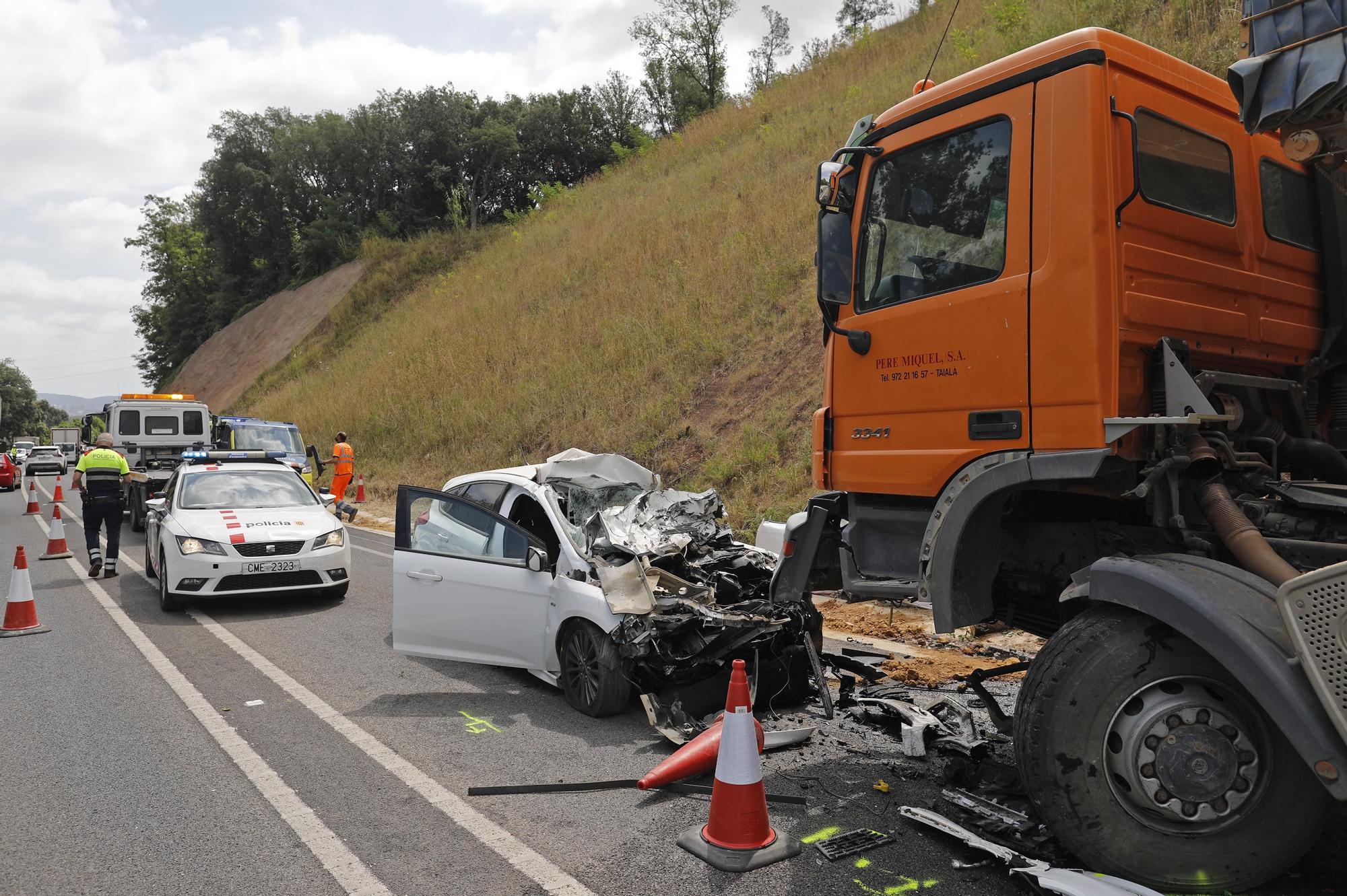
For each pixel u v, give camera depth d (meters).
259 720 5.48
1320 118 3.25
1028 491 4.08
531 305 24.91
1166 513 3.55
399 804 4.18
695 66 50.28
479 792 4.29
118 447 17.47
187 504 9.48
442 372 24.17
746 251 18.45
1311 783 2.99
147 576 10.77
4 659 7.00
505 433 18.92
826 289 4.17
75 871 3.53
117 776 4.56
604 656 5.34
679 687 5.39
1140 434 3.48
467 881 3.41
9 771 4.63
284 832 3.88
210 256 68.62
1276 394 4.28
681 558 5.99
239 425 18.70
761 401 13.99
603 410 17.00
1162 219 3.65
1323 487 3.49
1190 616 2.97
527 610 5.91
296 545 8.88
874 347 4.19
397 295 42.12
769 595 5.41
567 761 4.73
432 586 6.38
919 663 6.39
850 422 4.34
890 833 3.75
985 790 4.08
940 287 3.94
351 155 62.12
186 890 3.37
